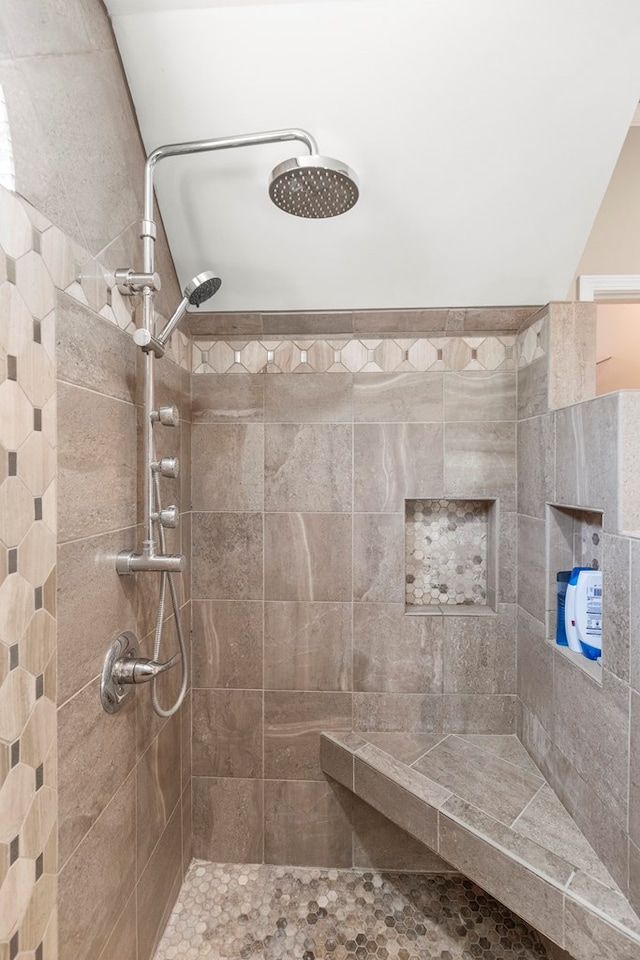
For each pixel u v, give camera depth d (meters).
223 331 1.50
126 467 1.01
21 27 0.67
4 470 0.62
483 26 0.90
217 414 1.52
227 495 1.51
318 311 1.44
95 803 0.88
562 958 1.14
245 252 1.30
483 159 1.10
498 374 1.49
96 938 0.89
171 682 1.31
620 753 0.91
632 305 2.27
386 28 0.91
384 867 1.49
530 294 1.38
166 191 1.17
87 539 0.85
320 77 0.98
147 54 0.96
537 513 1.33
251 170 1.12
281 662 1.50
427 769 1.30
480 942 1.26
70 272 0.79
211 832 1.51
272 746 1.51
